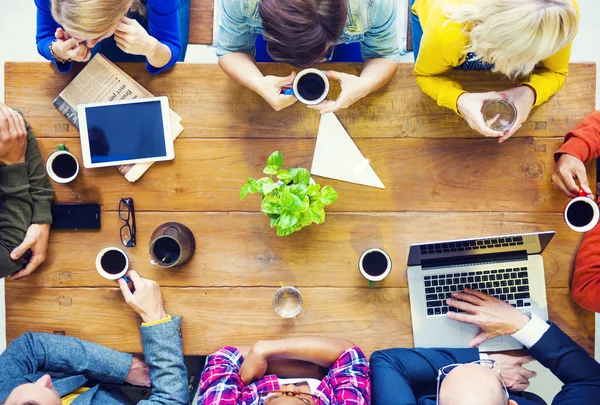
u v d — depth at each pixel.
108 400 1.67
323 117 1.71
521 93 1.61
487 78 1.67
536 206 1.70
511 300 1.66
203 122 1.72
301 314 1.70
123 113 1.69
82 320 1.71
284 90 1.65
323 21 1.31
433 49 1.53
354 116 1.71
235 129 1.72
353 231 1.71
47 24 1.74
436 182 1.71
